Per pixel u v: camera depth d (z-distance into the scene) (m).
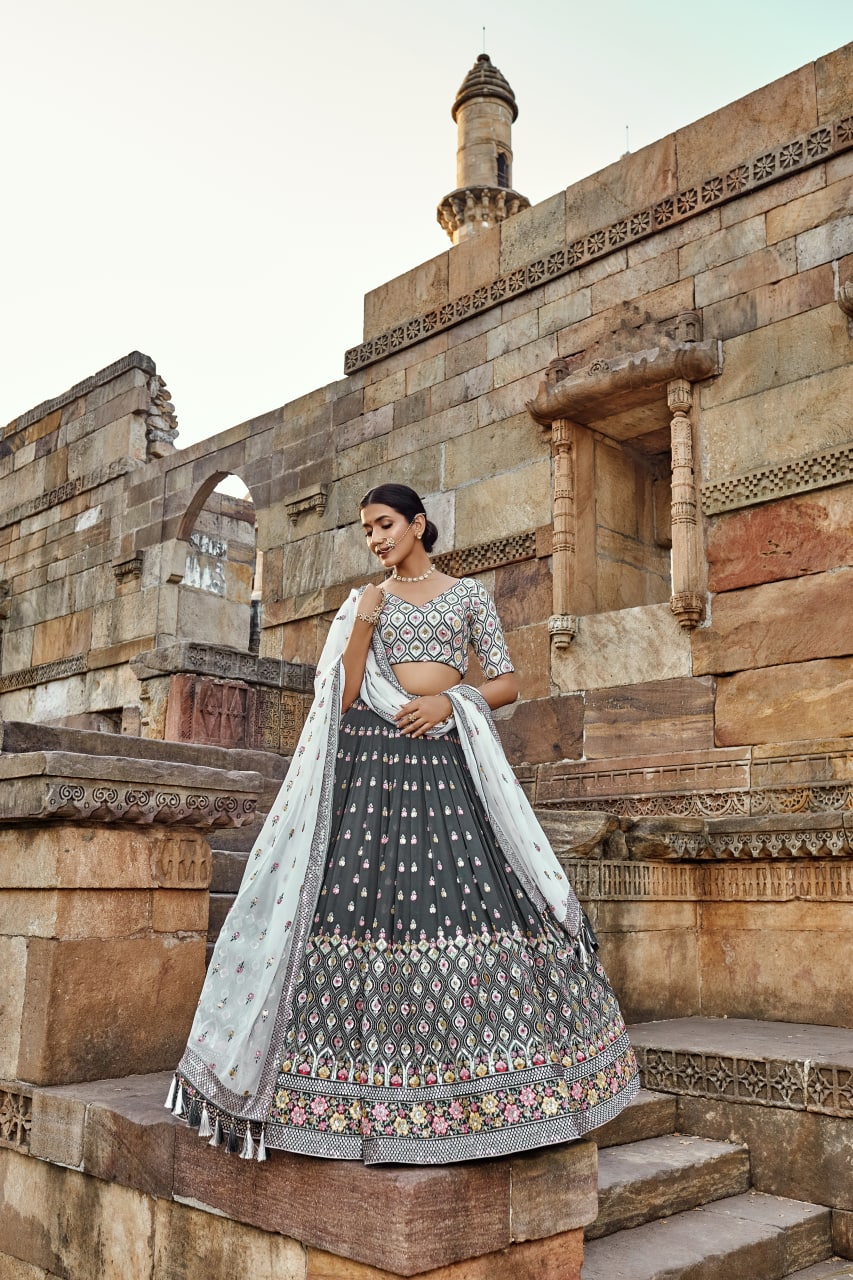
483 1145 2.20
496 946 2.37
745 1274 3.19
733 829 5.35
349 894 2.45
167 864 3.57
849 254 6.46
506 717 7.78
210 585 13.35
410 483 9.00
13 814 3.32
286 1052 2.33
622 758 7.04
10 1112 3.31
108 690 12.39
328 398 10.03
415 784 2.60
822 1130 3.68
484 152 10.80
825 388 6.43
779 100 7.00
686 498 6.86
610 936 4.99
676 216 7.40
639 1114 3.95
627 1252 3.13
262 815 5.75
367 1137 2.22
